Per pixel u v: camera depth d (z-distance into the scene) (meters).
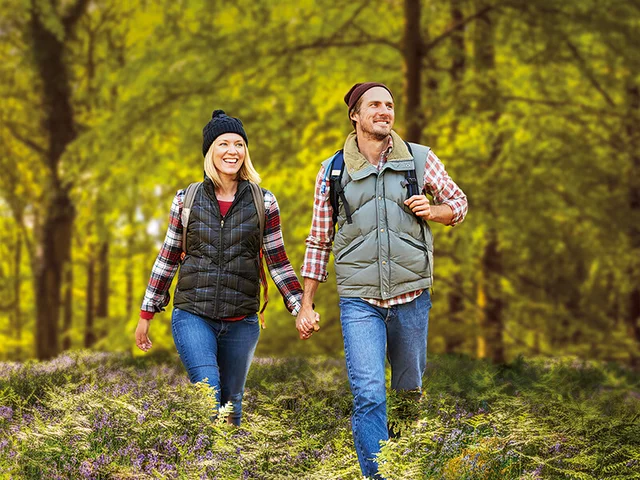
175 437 3.83
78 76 20.47
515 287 17.64
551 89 15.33
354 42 14.67
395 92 15.32
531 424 4.09
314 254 4.02
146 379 6.09
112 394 4.66
